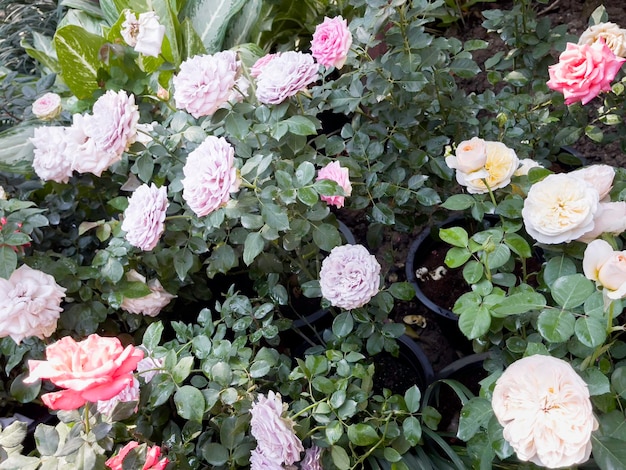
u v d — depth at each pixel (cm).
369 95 134
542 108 153
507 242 94
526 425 67
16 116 162
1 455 78
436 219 146
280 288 124
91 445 78
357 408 101
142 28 127
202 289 143
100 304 125
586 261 73
